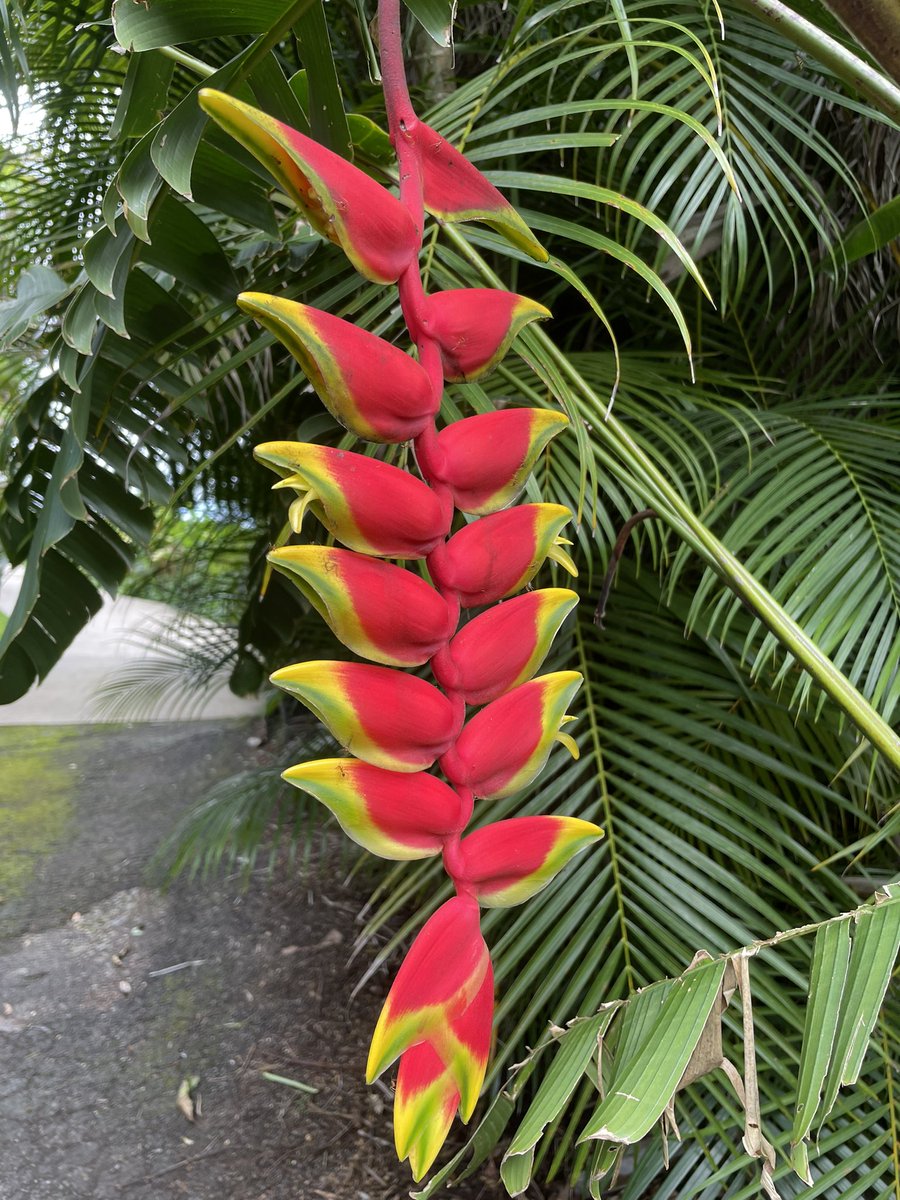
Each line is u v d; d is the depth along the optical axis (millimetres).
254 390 1330
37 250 1346
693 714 1069
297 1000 1786
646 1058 426
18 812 2650
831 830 1143
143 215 506
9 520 1017
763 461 1008
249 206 627
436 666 321
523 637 330
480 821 993
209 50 1118
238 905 2129
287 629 1474
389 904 1072
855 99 1049
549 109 707
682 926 905
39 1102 1547
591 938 942
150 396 959
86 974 1895
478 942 310
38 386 967
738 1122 847
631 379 1043
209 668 2492
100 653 4113
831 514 953
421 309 323
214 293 721
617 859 949
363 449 836
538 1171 1233
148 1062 1637
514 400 957
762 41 945
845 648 810
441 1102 297
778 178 894
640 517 714
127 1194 1360
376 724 298
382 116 1160
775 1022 916
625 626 1126
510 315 337
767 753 1049
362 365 293
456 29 1373
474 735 323
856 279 1218
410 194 340
